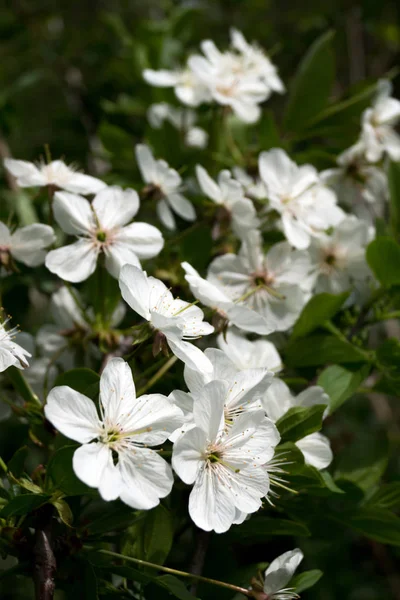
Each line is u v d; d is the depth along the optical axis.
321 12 0.73
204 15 0.72
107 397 0.37
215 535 0.42
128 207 0.42
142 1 0.80
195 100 0.49
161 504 0.40
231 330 0.42
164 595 0.39
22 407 0.41
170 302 0.39
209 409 0.37
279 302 0.43
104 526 0.39
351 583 0.58
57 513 0.39
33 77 0.61
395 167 0.48
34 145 0.69
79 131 0.63
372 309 0.46
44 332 0.45
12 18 0.69
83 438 0.36
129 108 0.59
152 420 0.37
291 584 0.40
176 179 0.45
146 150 0.45
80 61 0.72
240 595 0.41
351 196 0.49
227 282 0.43
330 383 0.42
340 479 0.42
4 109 0.59
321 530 0.43
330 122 0.51
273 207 0.44
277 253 0.44
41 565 0.38
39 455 0.53
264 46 0.71
